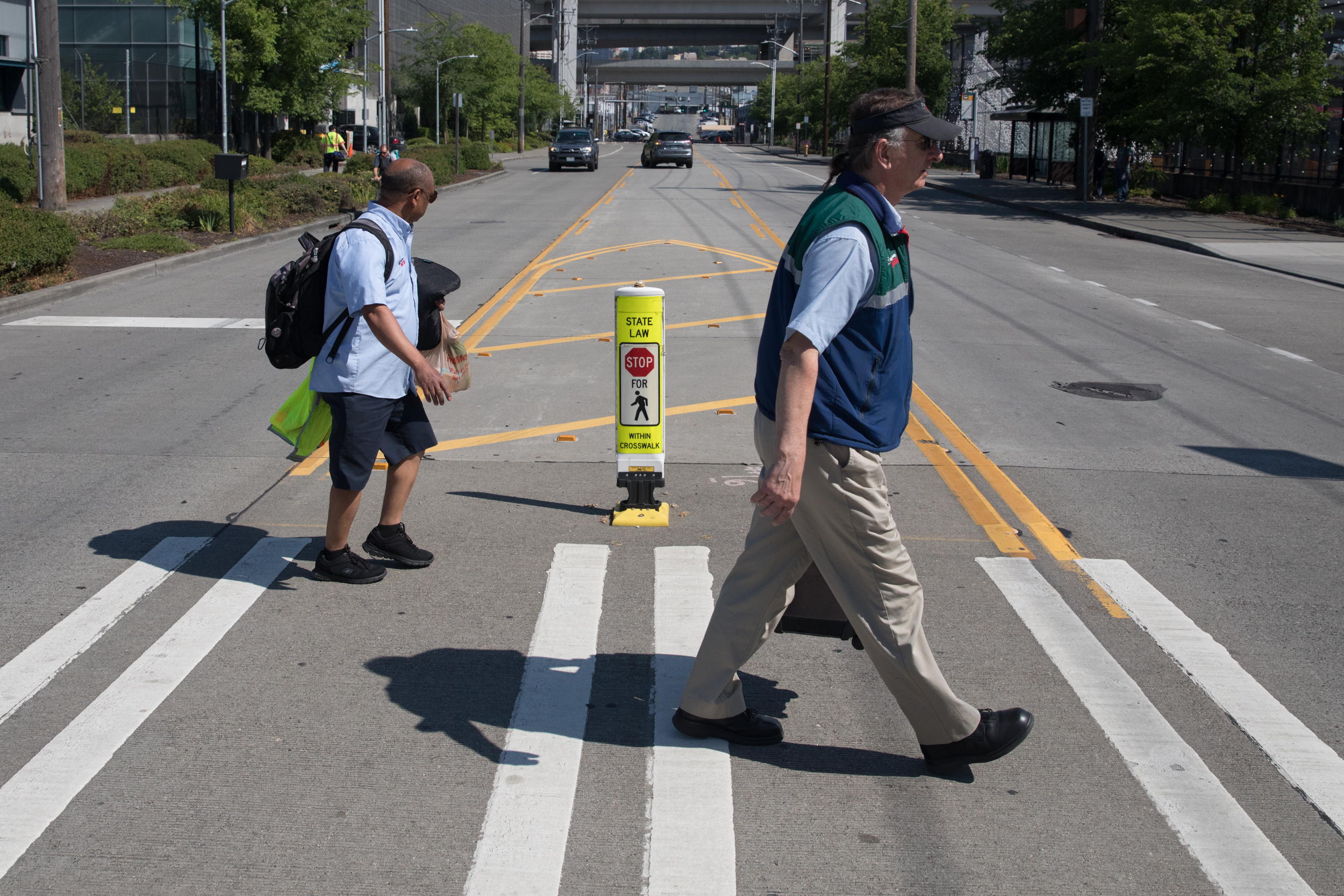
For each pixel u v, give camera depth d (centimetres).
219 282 1496
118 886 301
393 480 529
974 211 3077
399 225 485
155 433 776
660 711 402
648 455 600
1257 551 582
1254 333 1270
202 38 4400
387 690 417
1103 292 1562
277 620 478
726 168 5312
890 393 323
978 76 6034
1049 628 480
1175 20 2755
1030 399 929
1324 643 470
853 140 321
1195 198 3325
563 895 300
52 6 1958
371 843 322
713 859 316
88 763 363
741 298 1415
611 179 4253
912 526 612
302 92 4062
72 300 1333
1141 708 409
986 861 317
